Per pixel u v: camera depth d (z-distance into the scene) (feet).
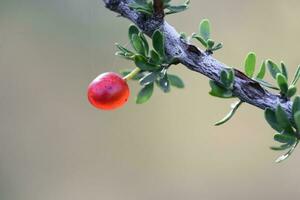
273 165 3.43
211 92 1.46
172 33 1.46
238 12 3.53
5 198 3.32
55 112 3.49
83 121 3.52
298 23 3.45
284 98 1.45
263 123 3.54
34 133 3.46
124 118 3.59
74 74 3.49
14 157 3.41
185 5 1.47
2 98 3.44
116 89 1.49
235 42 3.51
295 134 1.43
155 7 1.46
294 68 3.41
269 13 3.49
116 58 3.45
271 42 3.48
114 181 3.48
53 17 3.45
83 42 3.46
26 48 3.46
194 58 1.46
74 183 3.44
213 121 3.58
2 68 3.45
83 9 3.45
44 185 3.41
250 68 1.48
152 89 1.49
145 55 1.46
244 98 1.45
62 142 3.48
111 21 3.45
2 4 3.42
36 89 3.48
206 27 1.50
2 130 3.42
